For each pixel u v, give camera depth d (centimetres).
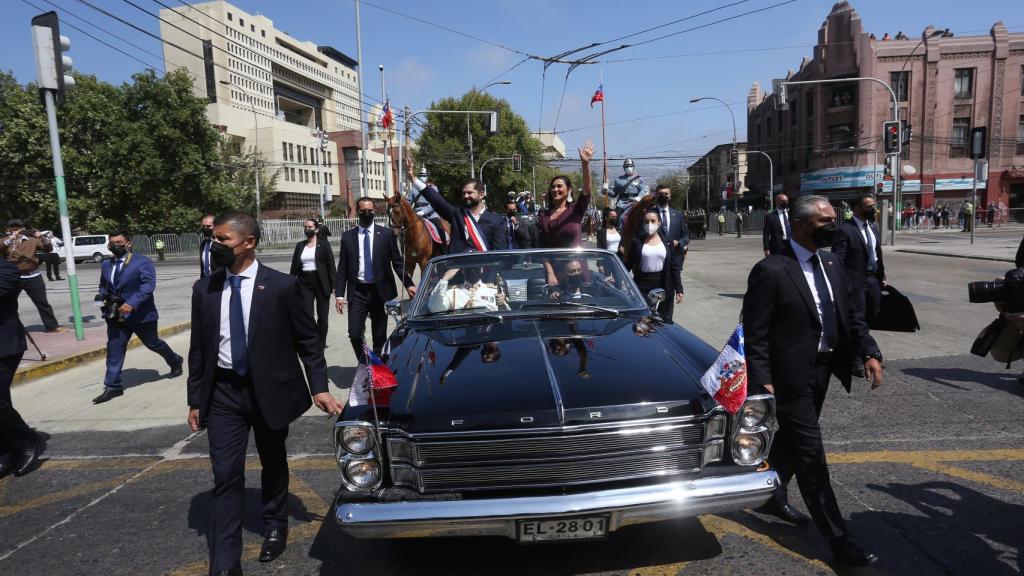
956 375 580
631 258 685
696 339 355
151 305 669
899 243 2488
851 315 315
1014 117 3753
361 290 612
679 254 713
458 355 328
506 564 300
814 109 3994
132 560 319
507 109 5759
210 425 296
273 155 6306
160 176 3722
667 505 256
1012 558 286
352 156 7281
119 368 638
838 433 453
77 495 406
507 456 262
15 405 626
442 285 420
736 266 1706
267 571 302
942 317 856
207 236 780
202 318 294
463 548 318
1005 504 339
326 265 756
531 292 418
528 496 257
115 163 3703
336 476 421
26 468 448
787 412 294
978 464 391
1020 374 578
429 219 645
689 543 314
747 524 333
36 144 3675
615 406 271
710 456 275
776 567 289
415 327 390
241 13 8262
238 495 294
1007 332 295
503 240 665
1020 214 3766
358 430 264
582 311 398
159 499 395
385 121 2050
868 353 309
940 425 461
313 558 313
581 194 600
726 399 271
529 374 297
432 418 268
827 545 309
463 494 262
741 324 303
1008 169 3766
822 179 3872
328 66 10650
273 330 298
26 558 324
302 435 503
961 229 3488
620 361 311
